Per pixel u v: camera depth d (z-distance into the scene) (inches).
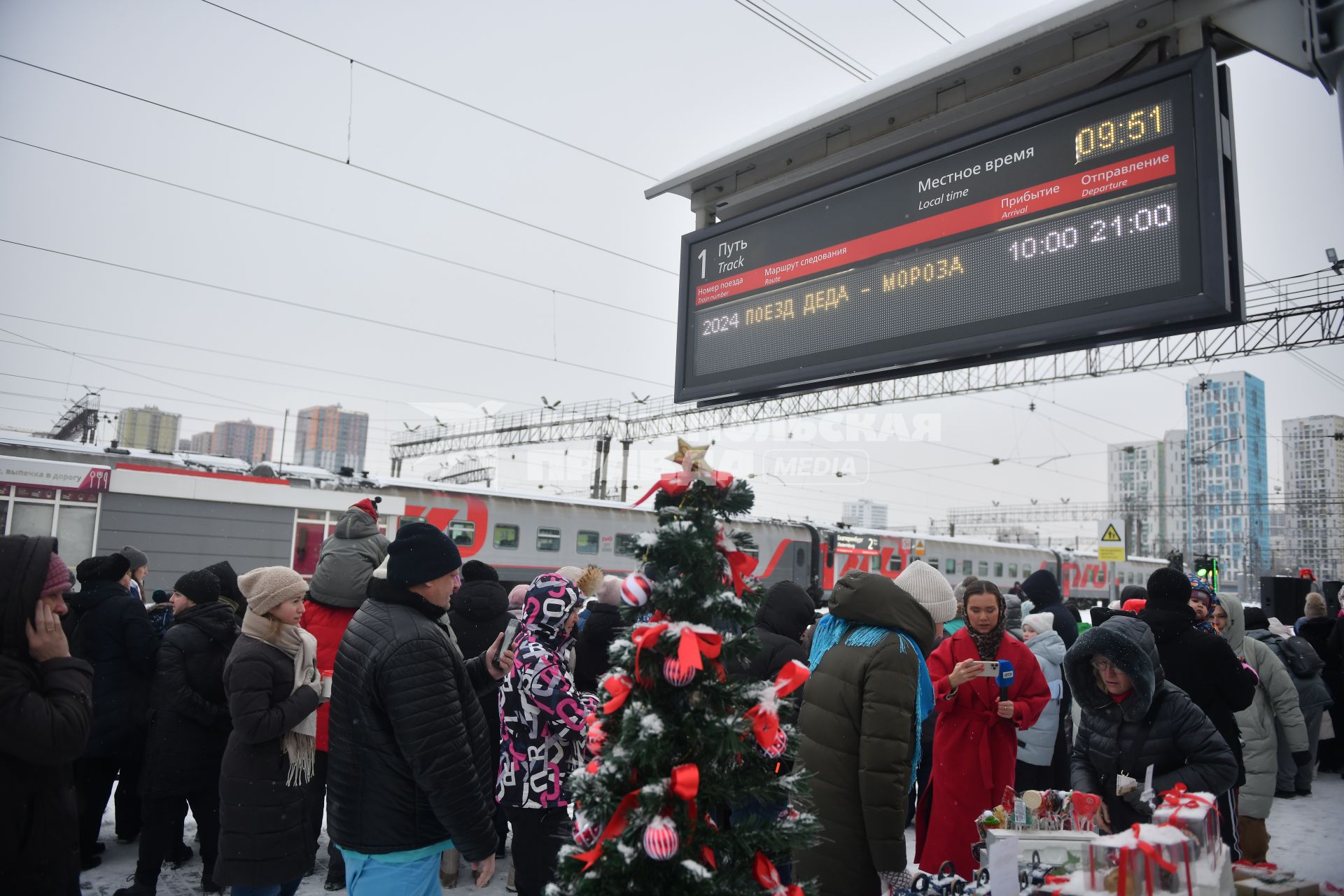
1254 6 134.9
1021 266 158.1
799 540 872.3
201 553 443.8
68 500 411.5
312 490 478.6
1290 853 213.2
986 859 104.3
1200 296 135.5
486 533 657.6
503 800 144.4
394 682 112.4
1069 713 201.9
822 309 187.9
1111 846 87.5
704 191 221.1
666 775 72.9
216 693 167.3
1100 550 659.4
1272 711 206.4
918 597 169.2
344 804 115.0
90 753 181.0
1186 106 140.3
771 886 74.5
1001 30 156.6
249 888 136.9
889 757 118.8
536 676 139.6
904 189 177.6
